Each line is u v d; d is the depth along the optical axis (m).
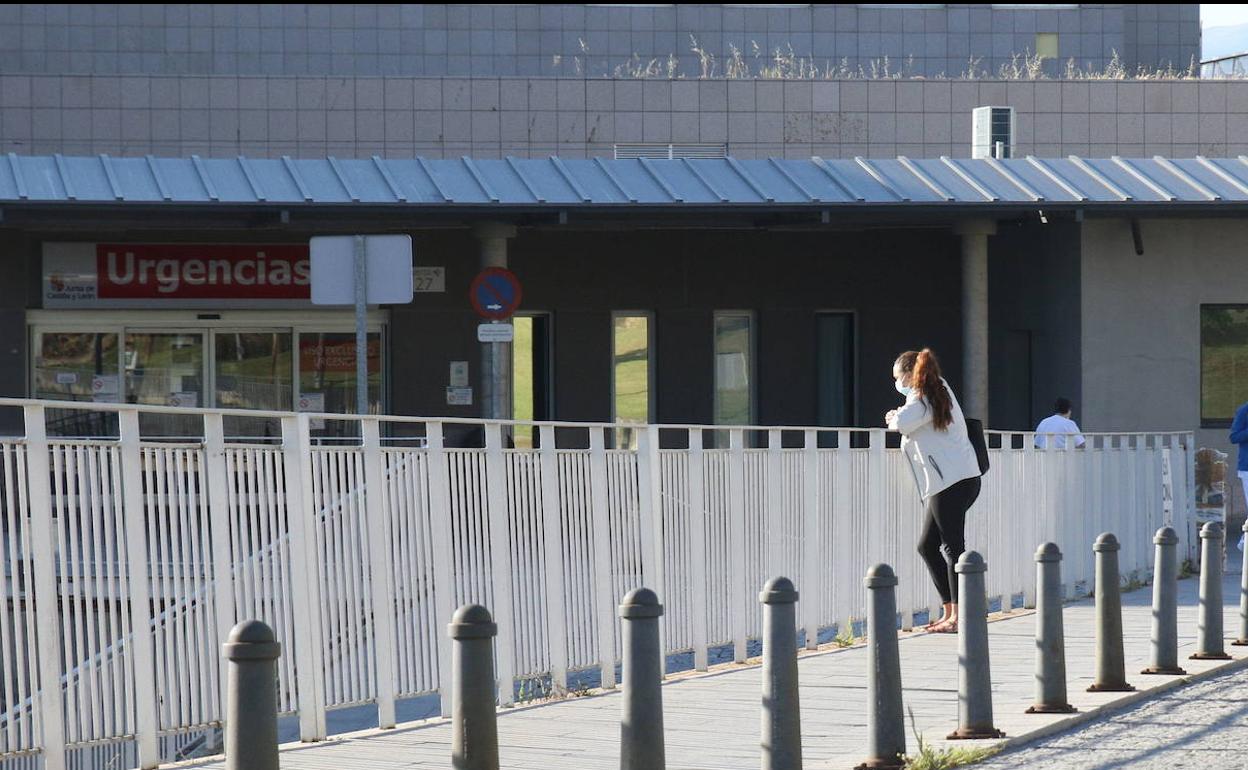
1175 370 74.81
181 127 98.88
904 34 148.12
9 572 22.19
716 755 25.83
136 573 24.00
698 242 86.00
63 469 23.05
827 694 32.03
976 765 24.70
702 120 100.19
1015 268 82.38
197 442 25.22
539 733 28.02
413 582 29.17
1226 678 33.91
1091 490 52.72
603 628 34.12
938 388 40.59
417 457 29.47
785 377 86.69
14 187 67.06
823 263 86.75
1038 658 28.80
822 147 100.56
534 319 87.00
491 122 99.06
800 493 40.16
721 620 37.31
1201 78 100.06
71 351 81.06
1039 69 129.12
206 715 25.11
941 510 40.59
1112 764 24.78
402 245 46.94
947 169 74.81
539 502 32.44
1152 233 74.94
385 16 142.25
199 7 139.38
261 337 82.88
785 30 146.62
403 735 27.84
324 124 98.88
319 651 27.09
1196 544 60.97
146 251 81.06
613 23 144.88
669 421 85.94
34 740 22.38
